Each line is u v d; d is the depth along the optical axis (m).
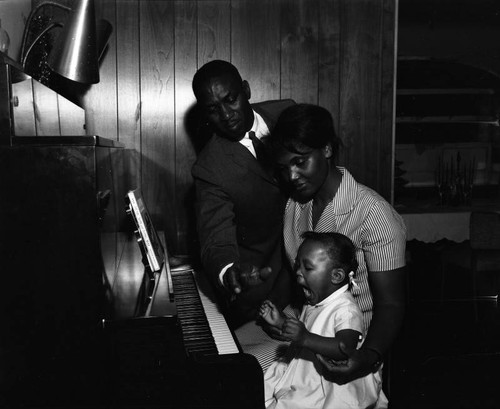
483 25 3.68
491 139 3.81
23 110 1.44
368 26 3.22
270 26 3.16
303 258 1.56
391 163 3.31
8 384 1.35
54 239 1.34
